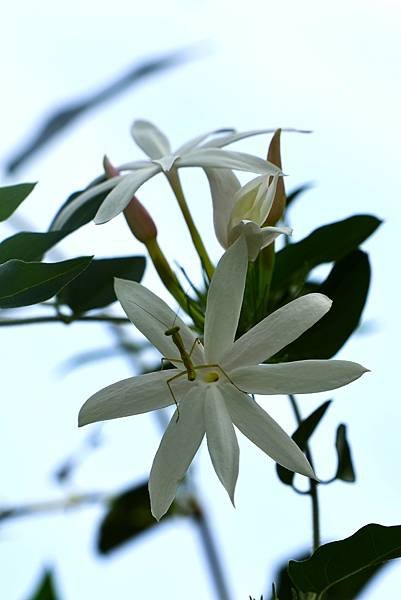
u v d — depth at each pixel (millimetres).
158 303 405
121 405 399
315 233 464
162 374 402
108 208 432
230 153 441
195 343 403
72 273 415
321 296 403
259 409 399
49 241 435
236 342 402
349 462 446
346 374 397
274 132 443
